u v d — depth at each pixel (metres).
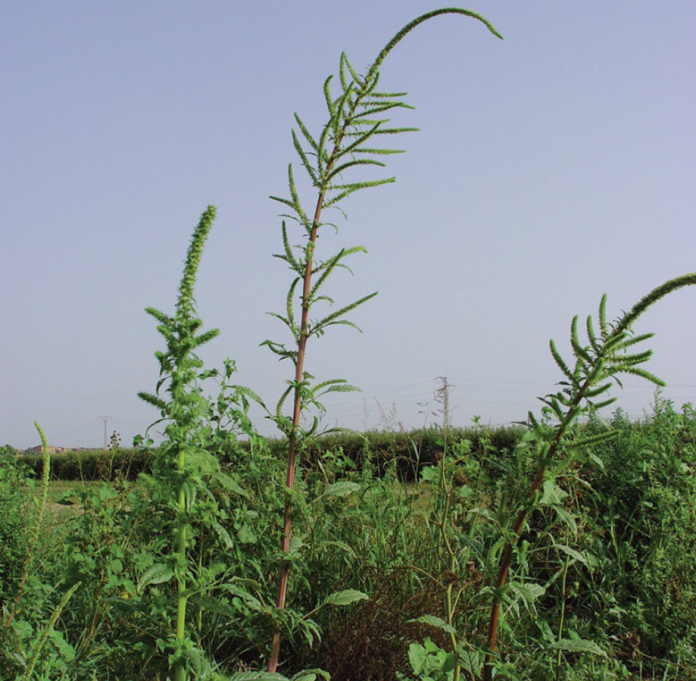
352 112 3.67
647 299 2.61
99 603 3.54
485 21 3.49
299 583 4.02
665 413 6.02
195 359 2.73
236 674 2.67
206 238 2.81
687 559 4.53
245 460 4.64
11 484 5.30
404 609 3.82
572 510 4.82
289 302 3.46
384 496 5.37
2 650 2.84
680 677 3.92
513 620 4.02
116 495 4.08
